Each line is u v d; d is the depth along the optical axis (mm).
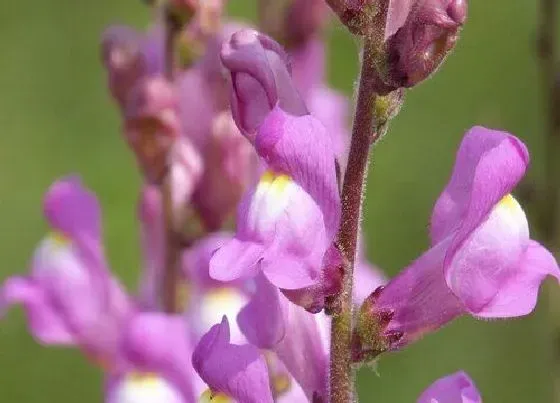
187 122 386
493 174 280
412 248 573
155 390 370
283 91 291
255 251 274
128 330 370
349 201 283
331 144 277
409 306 289
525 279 283
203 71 383
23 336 538
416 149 589
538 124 590
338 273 283
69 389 534
